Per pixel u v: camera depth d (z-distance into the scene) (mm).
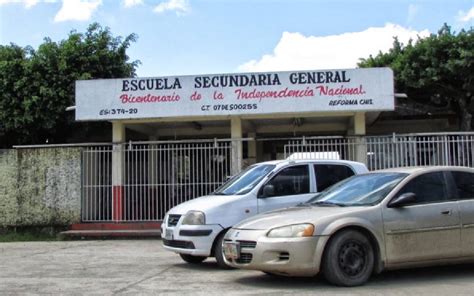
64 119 19000
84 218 16453
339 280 7500
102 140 20766
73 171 16547
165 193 16297
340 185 8969
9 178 16719
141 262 10953
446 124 20375
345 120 18453
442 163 15445
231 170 16156
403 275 8430
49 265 10805
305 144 15797
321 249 7449
